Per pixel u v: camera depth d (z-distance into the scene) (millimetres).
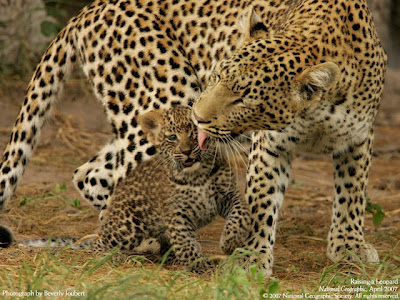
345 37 9234
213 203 9500
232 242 9164
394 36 32188
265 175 9781
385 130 22500
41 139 17578
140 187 9789
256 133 9852
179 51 10820
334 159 10289
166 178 9469
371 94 9484
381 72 9703
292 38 8953
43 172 15430
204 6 10914
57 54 11312
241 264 9289
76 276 8391
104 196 10781
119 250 9633
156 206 9656
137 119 10648
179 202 9320
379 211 11797
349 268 9883
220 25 10750
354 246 10172
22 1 20438
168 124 9477
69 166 16047
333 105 9203
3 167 11031
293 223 12898
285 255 10609
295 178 16609
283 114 8727
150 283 7957
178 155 9266
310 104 8781
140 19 10797
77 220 12367
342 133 9531
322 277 8648
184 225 9344
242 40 9375
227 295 7551
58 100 11508
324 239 11633
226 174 9438
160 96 10602
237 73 8500
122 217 9750
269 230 9750
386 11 30797
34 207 12844
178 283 8461
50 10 19906
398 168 18156
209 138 9078
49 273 8469
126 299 7035
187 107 9711
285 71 8562
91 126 18719
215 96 8562
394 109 25797
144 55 10664
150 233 9883
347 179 10227
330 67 8500
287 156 9883
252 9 9164
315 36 9062
